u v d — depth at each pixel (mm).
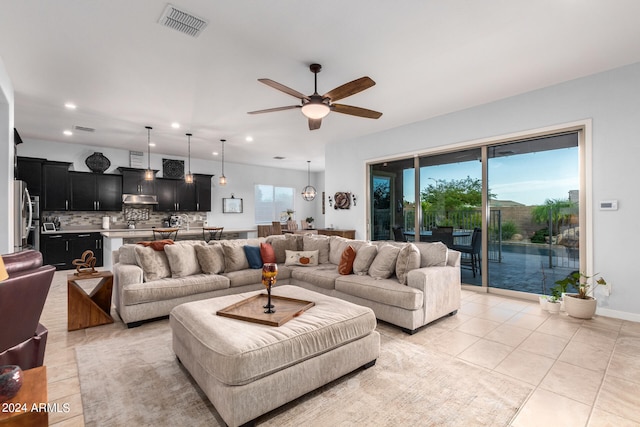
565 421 1712
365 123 5348
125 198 7070
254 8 2342
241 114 4758
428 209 5266
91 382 2090
